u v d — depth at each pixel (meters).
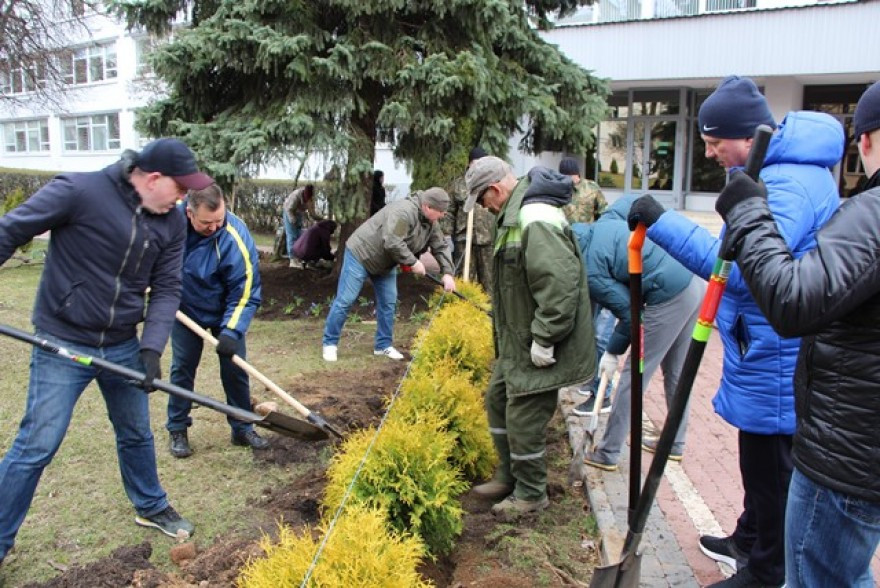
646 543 3.52
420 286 10.18
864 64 14.58
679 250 2.63
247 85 8.38
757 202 1.98
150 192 3.13
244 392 4.56
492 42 8.83
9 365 6.35
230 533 3.60
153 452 3.57
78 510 3.81
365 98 8.57
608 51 16.78
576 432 4.96
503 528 3.68
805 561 2.10
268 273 10.74
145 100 23.28
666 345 4.22
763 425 2.68
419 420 3.76
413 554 2.81
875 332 1.82
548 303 3.38
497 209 3.86
